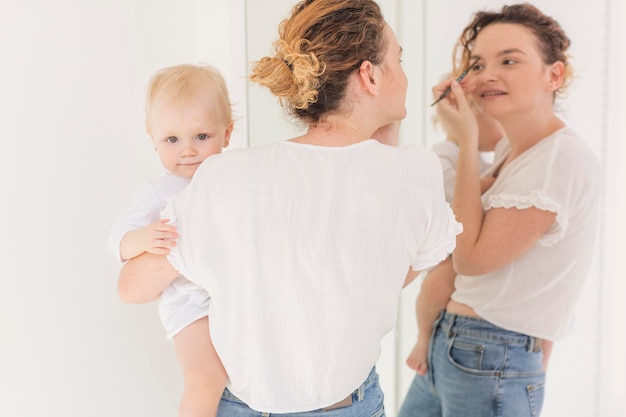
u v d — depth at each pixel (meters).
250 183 1.08
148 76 1.79
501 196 1.84
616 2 2.63
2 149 1.58
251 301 1.09
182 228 1.11
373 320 1.14
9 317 1.61
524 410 1.91
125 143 1.77
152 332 1.84
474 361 1.93
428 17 2.29
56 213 1.66
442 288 2.14
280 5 1.86
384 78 1.17
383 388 2.39
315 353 1.11
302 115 1.17
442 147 2.23
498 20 2.13
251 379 1.13
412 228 1.14
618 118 2.70
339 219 1.08
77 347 1.71
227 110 1.49
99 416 1.75
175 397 1.90
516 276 1.92
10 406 1.63
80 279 1.71
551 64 2.07
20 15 1.58
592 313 2.79
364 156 1.11
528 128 2.05
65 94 1.65
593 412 2.81
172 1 1.82
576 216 1.92
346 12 1.12
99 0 1.69
